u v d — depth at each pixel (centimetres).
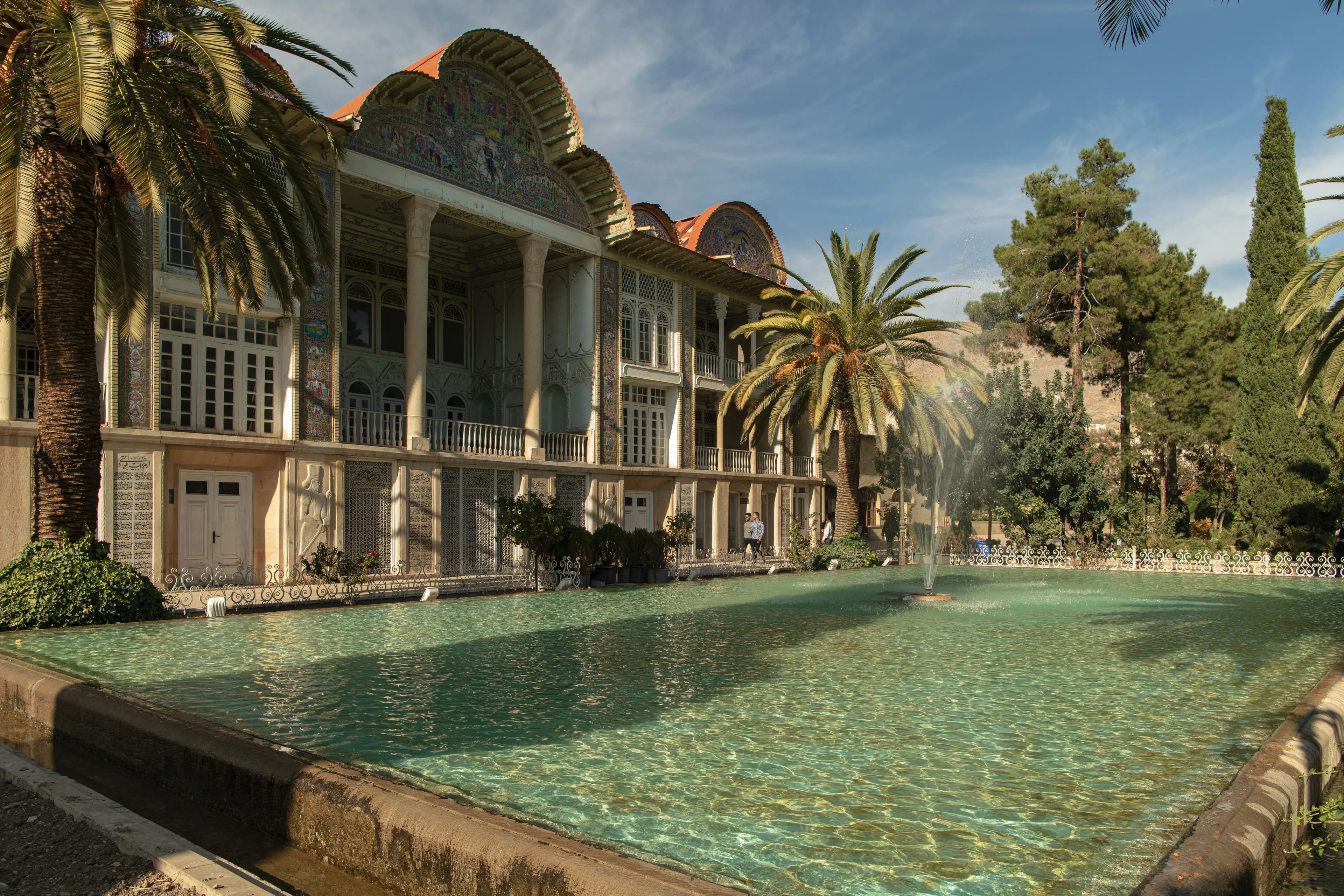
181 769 502
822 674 792
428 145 1925
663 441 2592
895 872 334
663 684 738
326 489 1697
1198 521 3675
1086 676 782
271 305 1641
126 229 1257
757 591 1719
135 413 1448
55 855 371
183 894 327
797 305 2969
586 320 2355
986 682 751
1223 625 1189
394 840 365
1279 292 2484
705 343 3017
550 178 2228
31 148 1038
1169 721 599
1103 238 3094
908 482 2933
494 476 2061
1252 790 396
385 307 2273
